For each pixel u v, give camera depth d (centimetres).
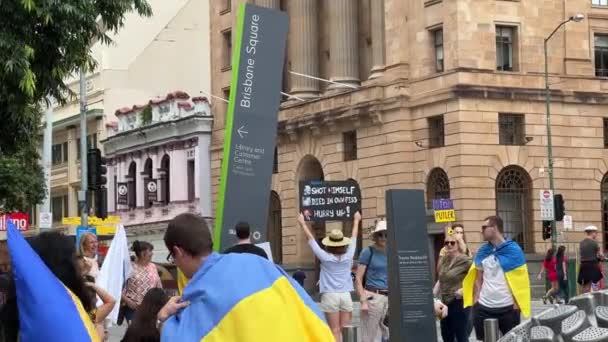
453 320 1897
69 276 720
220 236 1645
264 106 1689
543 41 5275
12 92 2006
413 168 5397
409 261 1587
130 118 7569
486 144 5131
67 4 1995
